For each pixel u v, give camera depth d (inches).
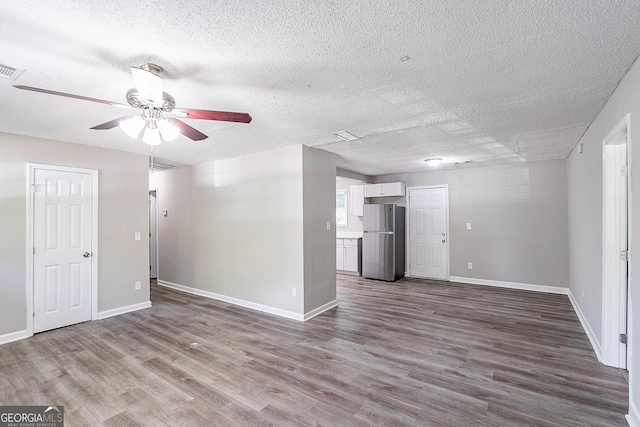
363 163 209.9
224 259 184.9
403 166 222.7
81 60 70.4
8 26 57.4
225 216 184.2
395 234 239.9
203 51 67.5
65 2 51.3
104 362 107.0
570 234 180.1
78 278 146.9
